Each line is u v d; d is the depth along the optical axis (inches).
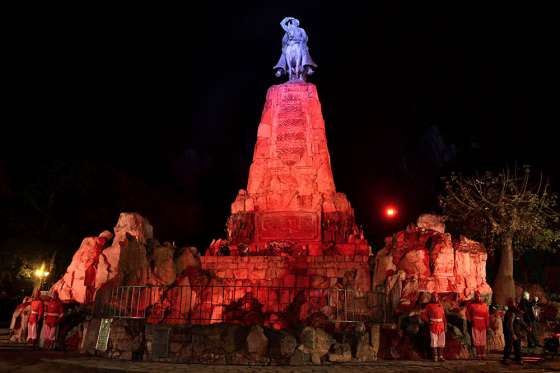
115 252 768.9
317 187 1083.9
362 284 809.5
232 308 765.9
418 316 618.2
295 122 1127.0
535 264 1322.6
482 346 613.3
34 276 1391.5
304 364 518.9
